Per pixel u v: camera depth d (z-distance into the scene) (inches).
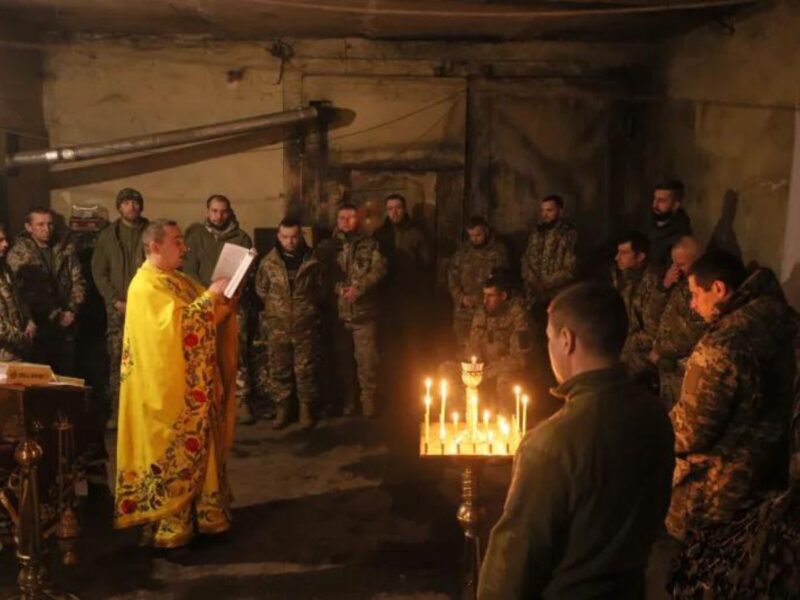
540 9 196.9
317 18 222.7
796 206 165.0
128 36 254.2
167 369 146.6
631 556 67.4
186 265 235.6
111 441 219.5
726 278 109.7
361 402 247.9
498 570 67.7
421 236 259.6
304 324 230.8
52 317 221.9
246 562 151.4
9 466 128.7
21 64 241.1
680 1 181.2
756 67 184.4
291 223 232.1
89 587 141.4
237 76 257.9
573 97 261.4
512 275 218.8
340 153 261.7
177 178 260.1
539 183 265.4
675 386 167.8
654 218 212.1
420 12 200.5
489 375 203.5
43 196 252.8
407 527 167.3
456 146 262.7
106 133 257.9
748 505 105.5
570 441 66.7
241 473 197.8
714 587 97.3
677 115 236.2
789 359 105.3
